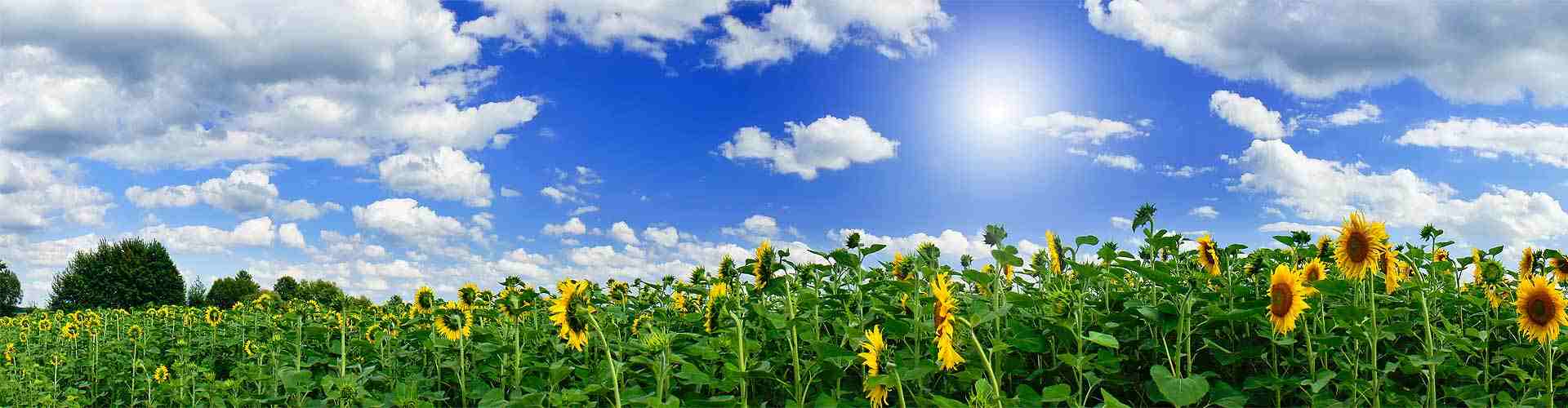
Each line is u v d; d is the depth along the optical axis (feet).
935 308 15.19
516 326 21.36
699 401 16.31
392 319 30.09
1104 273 20.84
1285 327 16.71
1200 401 17.51
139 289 131.23
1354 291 20.71
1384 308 20.43
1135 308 19.17
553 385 18.28
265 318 38.70
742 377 16.43
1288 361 18.51
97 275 128.26
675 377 18.74
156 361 35.55
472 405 23.32
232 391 24.56
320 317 31.55
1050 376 18.95
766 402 19.76
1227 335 20.74
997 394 13.75
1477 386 18.25
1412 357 17.92
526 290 24.56
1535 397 18.97
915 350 17.31
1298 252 22.65
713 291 23.17
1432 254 25.57
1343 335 19.39
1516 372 18.45
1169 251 24.32
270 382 25.48
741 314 20.86
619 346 20.52
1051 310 20.15
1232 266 23.59
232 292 152.76
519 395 19.45
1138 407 19.26
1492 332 22.43
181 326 42.96
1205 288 21.24
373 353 27.43
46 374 32.58
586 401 16.48
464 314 25.27
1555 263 24.95
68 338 42.11
